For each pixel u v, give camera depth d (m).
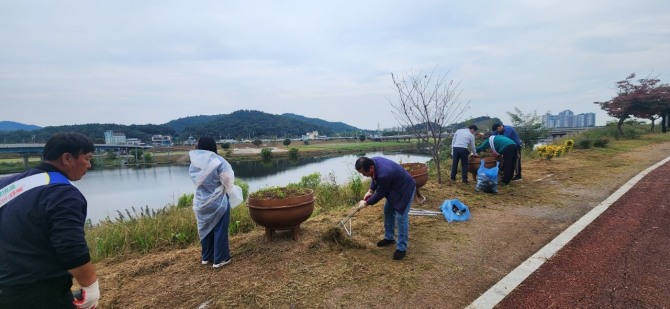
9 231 1.89
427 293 3.58
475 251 4.63
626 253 4.29
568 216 5.97
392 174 4.41
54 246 1.89
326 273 4.04
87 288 2.08
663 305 3.15
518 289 3.58
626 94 22.06
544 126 18.92
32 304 1.94
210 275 4.07
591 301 3.28
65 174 2.12
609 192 7.52
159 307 3.43
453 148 9.05
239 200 4.41
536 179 9.34
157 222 6.27
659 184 7.93
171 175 47.97
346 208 7.12
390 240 4.93
